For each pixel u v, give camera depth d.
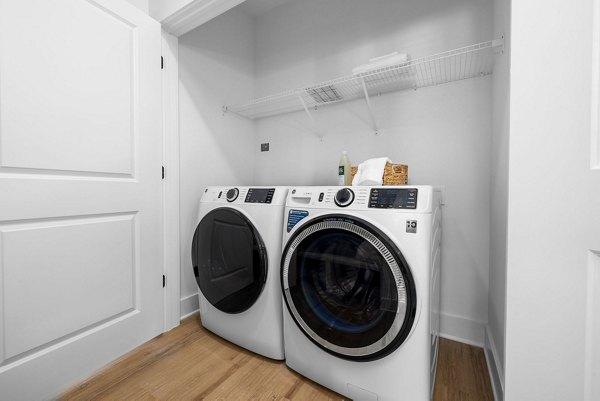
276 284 1.30
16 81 1.03
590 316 0.68
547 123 0.71
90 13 1.25
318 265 1.19
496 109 1.26
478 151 1.50
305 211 1.19
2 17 0.99
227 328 1.50
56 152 1.14
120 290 1.39
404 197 0.98
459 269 1.55
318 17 2.09
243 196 1.46
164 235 1.65
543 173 0.71
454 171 1.57
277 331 1.32
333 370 1.11
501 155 1.11
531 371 0.75
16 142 1.03
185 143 1.83
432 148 1.63
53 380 1.14
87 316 1.25
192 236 1.82
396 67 1.48
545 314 0.73
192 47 1.88
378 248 0.96
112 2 1.33
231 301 1.44
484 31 1.46
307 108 2.07
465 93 1.53
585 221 0.67
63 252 1.17
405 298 0.91
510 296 0.77
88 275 1.26
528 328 0.75
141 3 1.61
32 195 1.07
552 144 0.70
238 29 2.28
